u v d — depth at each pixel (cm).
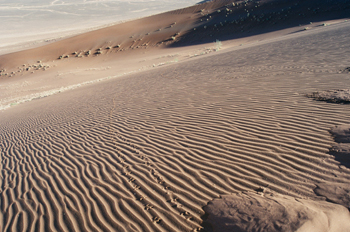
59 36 6800
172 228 297
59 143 682
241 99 678
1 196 454
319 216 245
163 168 428
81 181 446
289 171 344
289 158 372
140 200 359
